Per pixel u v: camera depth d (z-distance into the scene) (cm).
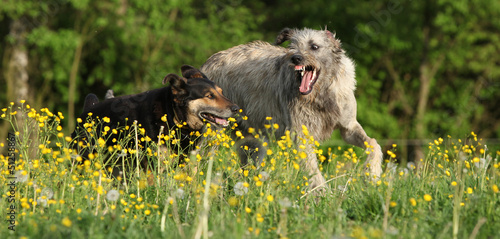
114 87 2750
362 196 707
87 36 2641
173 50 2812
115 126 912
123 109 919
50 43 2473
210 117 902
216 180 709
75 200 676
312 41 979
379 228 607
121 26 2659
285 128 1020
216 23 2869
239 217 636
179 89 891
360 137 998
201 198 682
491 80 3042
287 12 3003
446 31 2869
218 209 698
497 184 747
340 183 862
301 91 954
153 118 898
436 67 2969
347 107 1002
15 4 2489
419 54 3012
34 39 2466
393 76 3039
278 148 779
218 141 857
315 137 1000
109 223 599
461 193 650
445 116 2989
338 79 990
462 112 3003
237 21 2845
